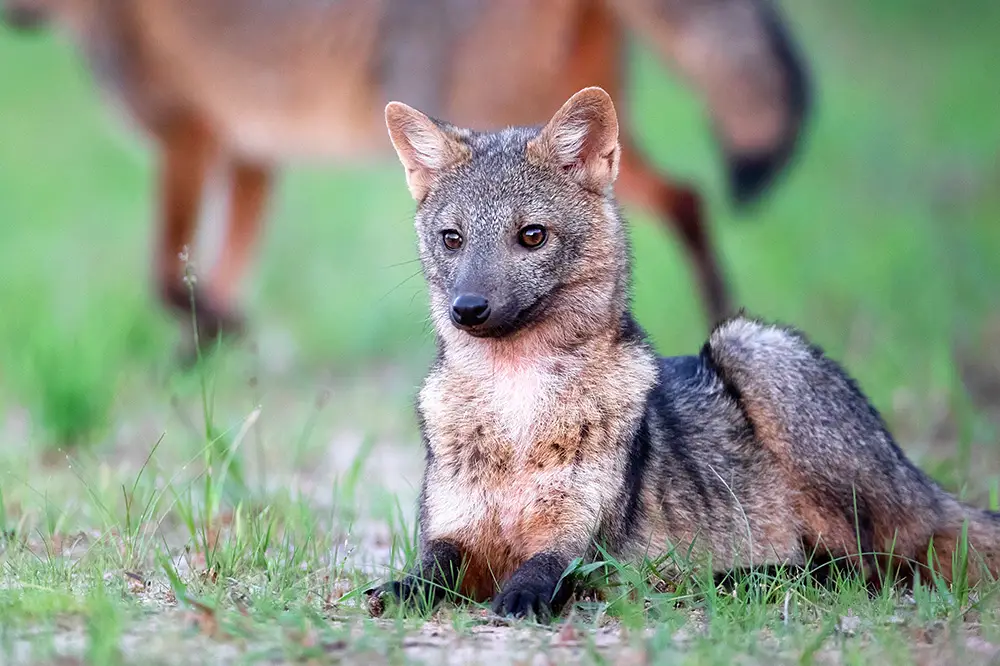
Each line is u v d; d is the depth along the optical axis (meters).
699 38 15.84
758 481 8.80
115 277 19.86
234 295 17.94
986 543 8.77
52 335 15.07
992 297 17.42
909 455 11.77
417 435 13.95
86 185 24.48
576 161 8.56
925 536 8.80
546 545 7.84
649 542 8.25
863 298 17.61
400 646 6.60
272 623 6.89
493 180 8.48
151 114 17.44
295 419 14.40
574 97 8.48
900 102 27.30
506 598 7.36
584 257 8.35
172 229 17.38
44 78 28.55
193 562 8.73
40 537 9.30
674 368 9.38
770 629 7.16
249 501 9.36
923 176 23.45
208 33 17.11
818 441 8.77
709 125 16.70
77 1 17.70
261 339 17.58
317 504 10.83
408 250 20.86
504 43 16.09
